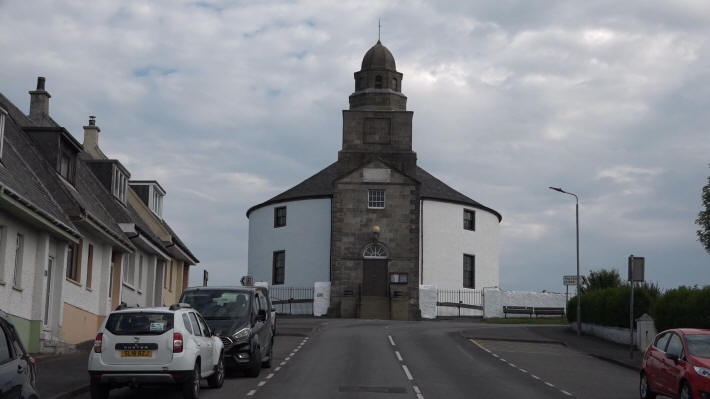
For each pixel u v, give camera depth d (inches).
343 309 2269.9
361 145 2402.8
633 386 919.0
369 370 975.6
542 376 979.9
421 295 2349.9
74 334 1107.3
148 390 771.4
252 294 926.4
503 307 2487.7
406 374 945.5
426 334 1567.4
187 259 1825.8
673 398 727.7
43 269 951.0
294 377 893.2
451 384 867.4
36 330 939.3
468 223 2615.7
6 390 423.5
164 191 1738.4
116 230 1243.8
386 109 2477.9
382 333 1572.3
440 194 2554.1
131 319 671.1
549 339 1550.2
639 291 1433.3
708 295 1115.9
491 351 1293.1
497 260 2714.1
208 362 738.2
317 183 2586.1
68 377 781.3
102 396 666.8
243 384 824.9
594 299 1631.4
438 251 2502.5
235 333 869.2
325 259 2465.6
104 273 1240.2
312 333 1549.0
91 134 1657.2
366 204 2325.3
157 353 661.3
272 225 2620.6
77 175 1273.4
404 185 2333.9
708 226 1294.3
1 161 880.9
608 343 1503.4
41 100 1363.2
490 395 789.2
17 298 893.2
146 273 1534.2
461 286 2536.9
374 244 2308.1
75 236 1011.9
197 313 750.5
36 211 868.0
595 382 941.8
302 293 2474.2
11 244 866.1
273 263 2593.5
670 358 734.5
